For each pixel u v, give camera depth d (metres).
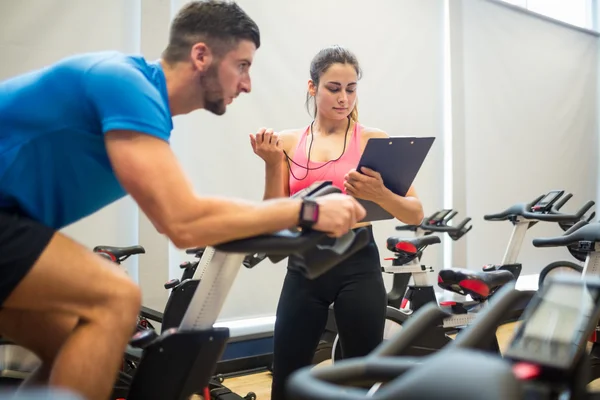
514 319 4.63
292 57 3.90
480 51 5.05
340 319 1.84
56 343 1.27
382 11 4.39
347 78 1.92
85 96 1.12
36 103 1.14
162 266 3.31
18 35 2.98
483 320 0.85
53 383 1.04
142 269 3.25
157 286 3.29
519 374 0.82
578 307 0.90
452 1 4.80
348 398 0.55
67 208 1.23
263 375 3.52
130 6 3.31
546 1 5.75
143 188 1.05
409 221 1.88
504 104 5.25
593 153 6.12
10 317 1.27
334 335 3.15
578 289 0.92
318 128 2.05
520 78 5.40
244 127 3.68
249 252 1.09
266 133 1.75
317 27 4.02
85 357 1.04
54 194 1.19
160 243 3.31
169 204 1.05
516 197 5.34
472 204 4.98
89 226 3.17
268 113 3.79
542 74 5.61
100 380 1.05
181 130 3.44
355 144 1.99
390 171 1.74
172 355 1.22
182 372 1.24
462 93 4.87
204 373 1.29
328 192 1.25
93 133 1.15
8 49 2.96
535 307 0.92
